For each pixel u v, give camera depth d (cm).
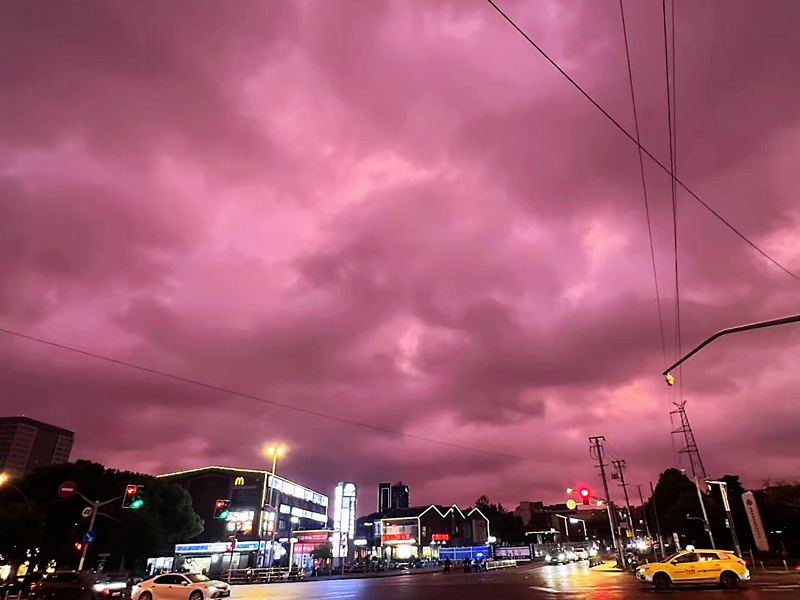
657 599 2180
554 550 10938
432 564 7362
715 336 1468
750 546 5884
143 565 5612
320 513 9044
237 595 3023
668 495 7481
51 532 5062
